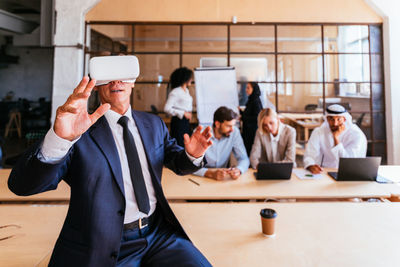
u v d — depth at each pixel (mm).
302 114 5504
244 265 966
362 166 1881
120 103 906
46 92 9656
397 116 4160
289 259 1001
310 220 1318
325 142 2510
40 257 1020
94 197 789
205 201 2195
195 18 4141
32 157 673
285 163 1921
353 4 4172
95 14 4109
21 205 1516
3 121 8805
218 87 3906
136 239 916
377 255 1019
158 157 983
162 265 846
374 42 4223
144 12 4121
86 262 757
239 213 1416
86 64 4172
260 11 4156
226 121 2260
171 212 978
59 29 3984
